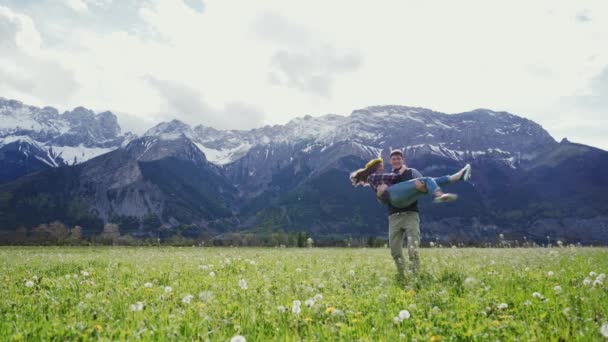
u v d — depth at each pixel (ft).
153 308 20.44
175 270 37.19
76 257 66.13
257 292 25.57
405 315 17.66
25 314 20.06
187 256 64.18
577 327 16.40
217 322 18.12
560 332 15.78
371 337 15.98
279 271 36.99
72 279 31.24
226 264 41.65
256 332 17.39
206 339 15.37
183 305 22.16
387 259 55.62
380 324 17.75
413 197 31.99
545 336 15.42
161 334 16.39
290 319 18.71
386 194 33.30
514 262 41.24
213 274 32.32
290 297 23.27
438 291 24.53
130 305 21.06
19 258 64.44
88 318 19.25
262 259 52.80
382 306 20.88
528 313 18.97
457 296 23.08
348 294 24.41
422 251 76.95
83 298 23.71
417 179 31.37
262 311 20.38
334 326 17.57
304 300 22.91
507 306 20.16
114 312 20.36
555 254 52.60
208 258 55.67
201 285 28.37
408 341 16.03
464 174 30.09
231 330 17.58
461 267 36.65
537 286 25.00
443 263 41.91
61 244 406.00
